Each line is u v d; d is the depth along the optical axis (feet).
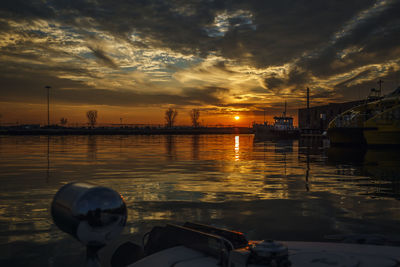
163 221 13.62
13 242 10.91
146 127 340.59
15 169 33.30
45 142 105.19
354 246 6.45
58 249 10.25
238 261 4.63
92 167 35.47
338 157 53.21
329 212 15.46
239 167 36.63
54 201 3.58
